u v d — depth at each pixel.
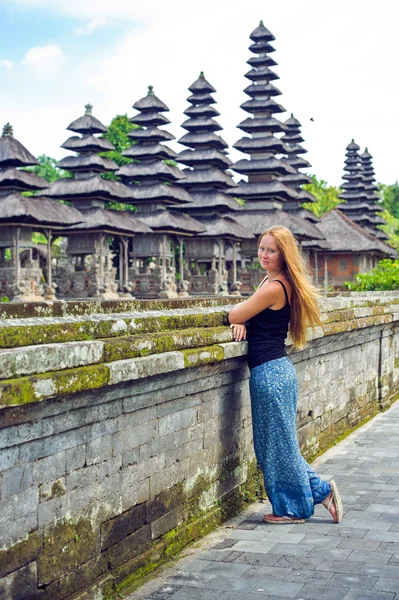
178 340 6.21
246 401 8.00
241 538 6.81
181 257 56.97
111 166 54.69
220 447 7.40
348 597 5.38
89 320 5.49
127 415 5.76
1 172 45.06
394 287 21.52
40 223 44.44
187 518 6.73
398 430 12.17
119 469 5.68
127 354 5.50
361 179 90.56
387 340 14.61
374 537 6.73
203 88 61.84
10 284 43.91
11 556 4.57
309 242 68.69
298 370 9.63
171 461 6.45
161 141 58.88
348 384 12.09
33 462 4.75
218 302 9.41
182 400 6.60
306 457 9.91
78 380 4.77
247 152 64.94
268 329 7.00
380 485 8.60
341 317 10.89
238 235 59.25
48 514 4.89
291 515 7.23
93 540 5.37
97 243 50.84
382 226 131.88
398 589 5.52
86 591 5.24
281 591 5.52
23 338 4.82
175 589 5.63
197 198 59.88
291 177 73.31
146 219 55.03
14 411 4.39
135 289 55.53
